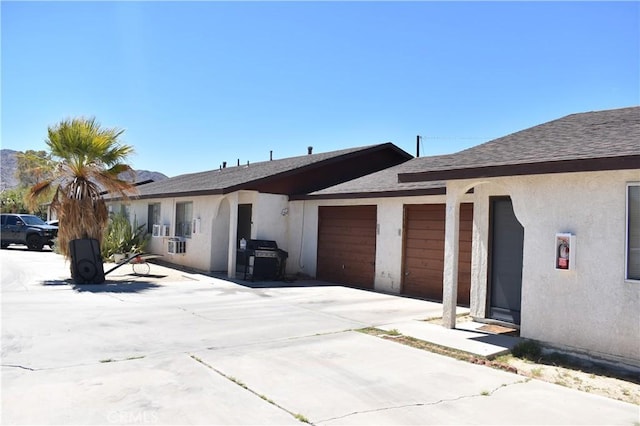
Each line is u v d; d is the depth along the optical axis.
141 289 12.30
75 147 12.81
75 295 11.08
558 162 6.68
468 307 10.88
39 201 13.37
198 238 17.12
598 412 4.82
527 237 7.50
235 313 9.49
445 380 5.70
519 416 4.67
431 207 12.33
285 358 6.42
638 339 6.31
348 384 5.46
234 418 4.46
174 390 5.12
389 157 18.91
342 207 14.89
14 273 14.88
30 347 6.64
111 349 6.64
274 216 16.08
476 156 8.54
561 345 7.05
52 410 4.53
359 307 10.55
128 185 13.86
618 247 6.53
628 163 5.96
